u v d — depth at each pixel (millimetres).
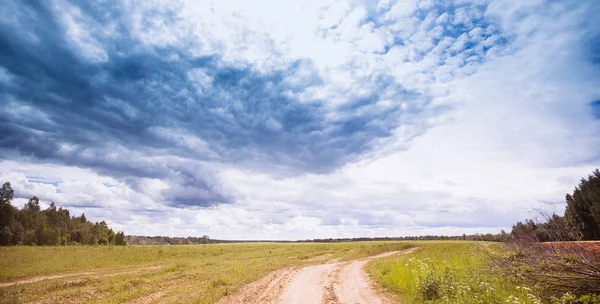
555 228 9508
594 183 24250
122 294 11555
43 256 24547
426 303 9539
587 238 24578
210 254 37625
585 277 7430
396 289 12430
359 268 22219
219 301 10820
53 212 83625
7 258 21656
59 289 13188
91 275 17531
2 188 60000
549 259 8258
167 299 10844
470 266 13602
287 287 14164
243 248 50281
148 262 26547
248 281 15195
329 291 13039
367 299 11156
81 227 79438
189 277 16531
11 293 12141
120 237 93375
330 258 34406
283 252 43406
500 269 10195
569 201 26141
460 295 9164
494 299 8375
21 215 68812
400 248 47938
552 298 7754
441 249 31516
